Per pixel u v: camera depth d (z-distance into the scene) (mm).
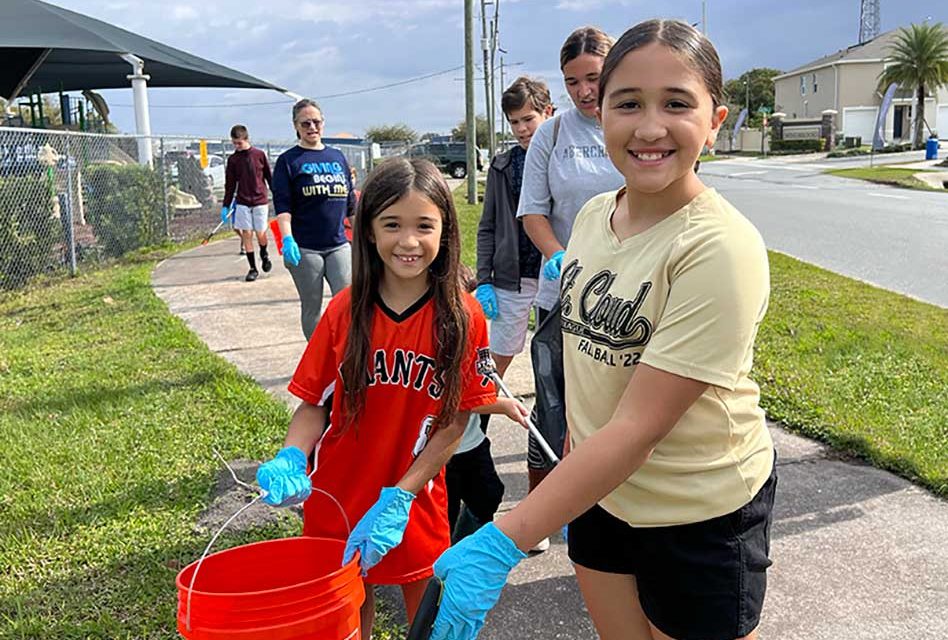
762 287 1584
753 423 1743
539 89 3777
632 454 1526
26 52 13078
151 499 3604
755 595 1744
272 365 6004
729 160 50781
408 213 2104
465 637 1478
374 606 2762
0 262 9156
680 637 1776
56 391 5156
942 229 14656
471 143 22469
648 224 1719
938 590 3027
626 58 1586
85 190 11336
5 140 9594
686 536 1716
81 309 8039
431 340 2195
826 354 5996
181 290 9156
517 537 1482
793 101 69938
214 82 17125
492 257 3857
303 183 5375
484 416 3375
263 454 4125
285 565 2090
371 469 2271
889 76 53906
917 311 7738
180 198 14719
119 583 2963
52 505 3541
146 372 5586
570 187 3236
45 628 2688
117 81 18047
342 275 5555
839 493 3814
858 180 28609
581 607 2947
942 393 5090
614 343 1725
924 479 3873
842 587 3057
